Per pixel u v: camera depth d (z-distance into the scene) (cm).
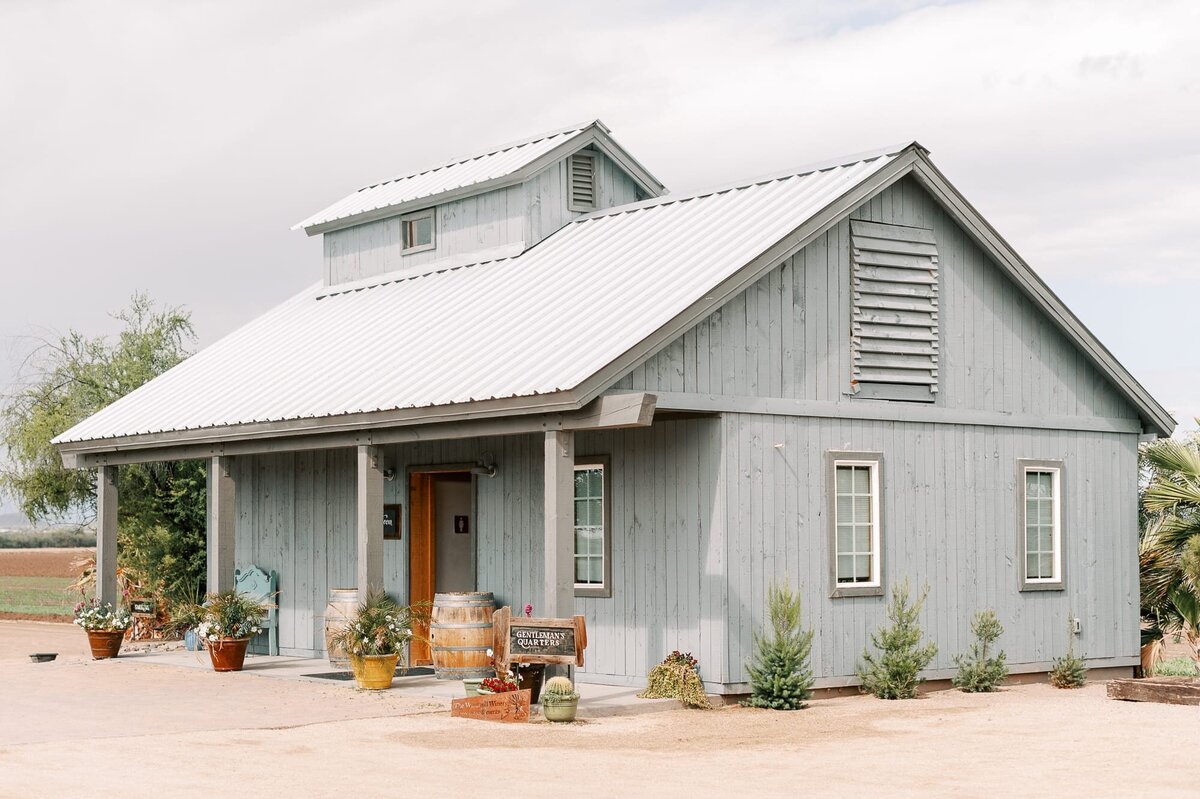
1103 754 1214
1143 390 2066
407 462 1984
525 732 1343
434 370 1700
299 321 2356
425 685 1695
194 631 2216
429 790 1020
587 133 2170
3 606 3756
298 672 1855
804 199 1762
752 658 1611
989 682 1803
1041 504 1972
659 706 1532
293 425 1789
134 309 3288
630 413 1417
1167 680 1758
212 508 1992
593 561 1753
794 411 1678
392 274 2338
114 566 2206
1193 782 1072
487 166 2236
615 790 1031
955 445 1861
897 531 1784
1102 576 2025
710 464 1614
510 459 1839
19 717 1426
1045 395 1975
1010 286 1941
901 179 1819
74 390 3272
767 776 1102
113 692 1655
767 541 1641
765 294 1666
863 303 1767
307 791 1012
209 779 1061
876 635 1744
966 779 1090
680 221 1902
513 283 1956
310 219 2506
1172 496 2081
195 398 2112
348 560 2070
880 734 1356
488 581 1861
